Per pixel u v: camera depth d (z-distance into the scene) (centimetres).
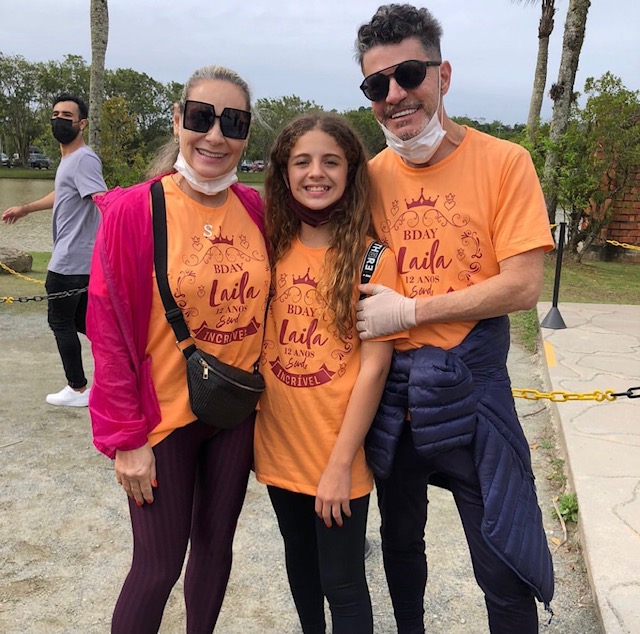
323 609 213
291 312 186
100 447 174
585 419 394
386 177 189
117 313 171
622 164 1044
